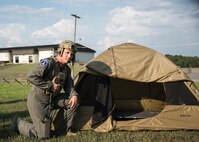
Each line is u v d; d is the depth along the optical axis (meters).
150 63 4.37
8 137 3.70
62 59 3.71
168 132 4.04
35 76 3.56
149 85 5.09
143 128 4.11
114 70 4.22
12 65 35.16
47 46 44.25
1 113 5.54
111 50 4.56
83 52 42.31
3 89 12.26
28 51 46.00
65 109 3.88
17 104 6.97
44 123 3.67
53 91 3.64
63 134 3.90
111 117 4.16
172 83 4.22
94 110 4.17
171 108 4.13
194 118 4.13
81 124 4.13
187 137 3.81
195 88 4.30
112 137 3.78
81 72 4.24
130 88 5.12
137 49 4.55
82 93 4.21
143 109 5.16
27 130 3.73
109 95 4.21
